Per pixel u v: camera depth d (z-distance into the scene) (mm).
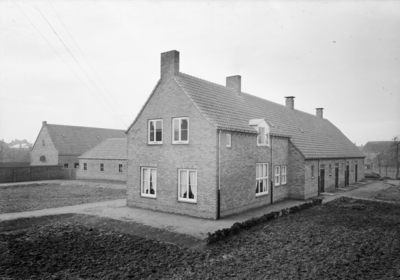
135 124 22266
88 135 61062
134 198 22156
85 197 27906
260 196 22766
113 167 43094
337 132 42938
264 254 12227
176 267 11031
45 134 55875
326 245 13289
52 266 11164
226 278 10008
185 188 19578
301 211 20812
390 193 30109
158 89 21062
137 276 10273
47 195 29234
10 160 87562
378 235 14844
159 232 15586
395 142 56688
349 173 38156
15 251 12789
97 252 12727
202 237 14539
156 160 20938
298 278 9938
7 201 25469
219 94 22984
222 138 18703
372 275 10156
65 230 16219
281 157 25922
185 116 19516
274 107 31203
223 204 18688
